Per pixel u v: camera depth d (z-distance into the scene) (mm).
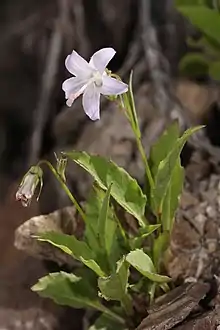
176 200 409
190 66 506
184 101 515
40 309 482
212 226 437
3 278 504
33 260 504
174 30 535
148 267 398
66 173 497
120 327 421
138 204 405
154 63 520
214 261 425
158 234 414
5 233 536
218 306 402
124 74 530
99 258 410
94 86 384
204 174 468
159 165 400
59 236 407
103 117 513
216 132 502
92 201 414
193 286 408
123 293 405
